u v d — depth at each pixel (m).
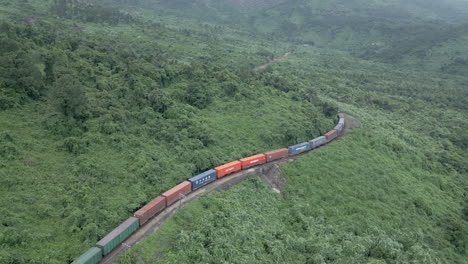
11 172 51.62
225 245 49.72
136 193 56.12
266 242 54.66
